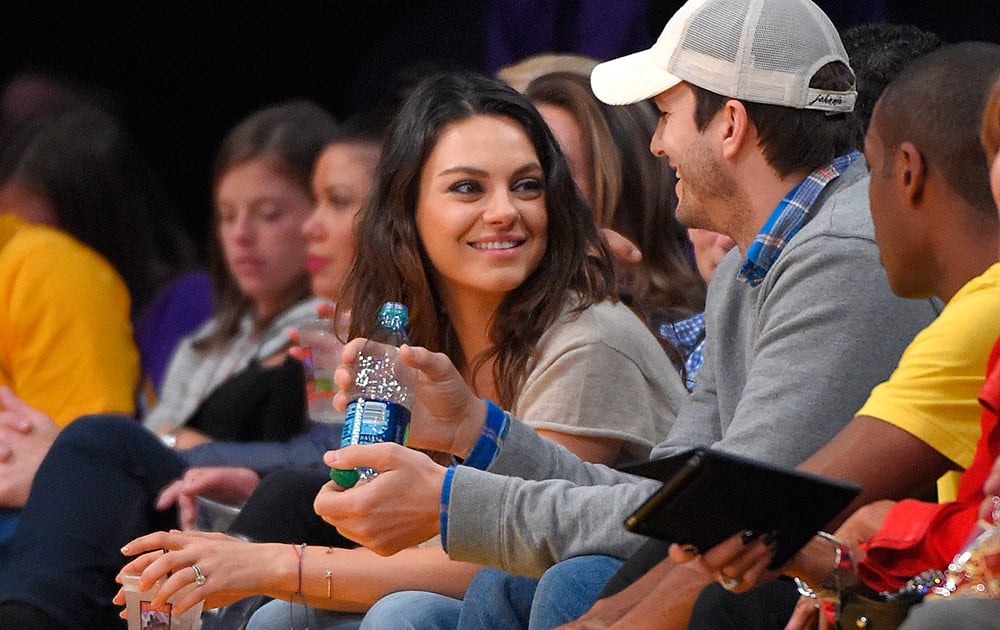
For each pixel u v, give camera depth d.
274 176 15.17
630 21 17.41
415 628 9.41
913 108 7.53
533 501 8.75
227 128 22.55
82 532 11.32
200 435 14.08
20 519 11.51
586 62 13.39
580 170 12.25
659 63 9.41
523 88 13.30
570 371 10.15
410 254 10.54
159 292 17.88
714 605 7.52
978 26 16.22
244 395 14.12
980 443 6.94
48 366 15.52
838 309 8.45
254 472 12.38
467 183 10.26
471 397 9.37
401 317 9.77
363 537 8.84
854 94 9.27
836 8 15.72
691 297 12.44
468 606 9.16
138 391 17.00
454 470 8.82
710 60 9.21
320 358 12.00
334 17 21.72
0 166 17.31
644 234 12.34
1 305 15.62
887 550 7.02
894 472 7.31
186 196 22.50
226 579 9.73
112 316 15.92
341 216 13.76
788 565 7.09
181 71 22.50
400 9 20.97
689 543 6.66
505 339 10.38
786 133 9.10
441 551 10.12
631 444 10.16
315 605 10.23
